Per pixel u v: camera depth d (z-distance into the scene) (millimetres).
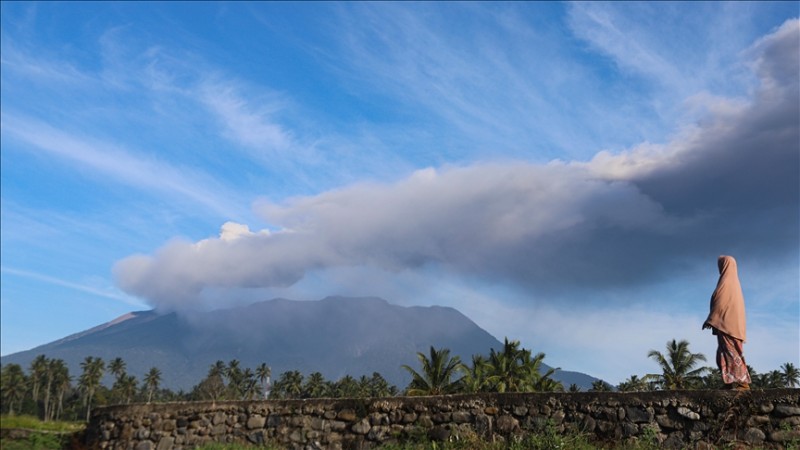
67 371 141875
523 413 14094
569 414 13727
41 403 145250
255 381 149625
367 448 15234
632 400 13281
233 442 16688
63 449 20656
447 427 14664
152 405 18312
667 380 50062
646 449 12477
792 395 12148
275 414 16609
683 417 12781
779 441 11961
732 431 12344
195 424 17484
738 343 12977
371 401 15648
